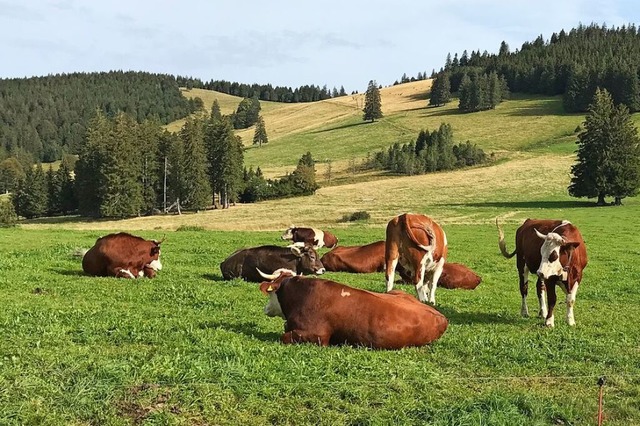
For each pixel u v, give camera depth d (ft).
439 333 36.63
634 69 486.38
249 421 23.89
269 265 62.34
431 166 377.50
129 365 28.55
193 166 300.40
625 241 122.42
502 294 61.67
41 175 341.21
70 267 66.90
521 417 24.95
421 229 50.75
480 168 370.32
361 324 34.45
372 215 230.27
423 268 51.13
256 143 592.60
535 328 43.93
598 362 34.45
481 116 551.59
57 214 342.44
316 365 30.22
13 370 27.53
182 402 24.93
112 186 286.46
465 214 225.56
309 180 331.36
